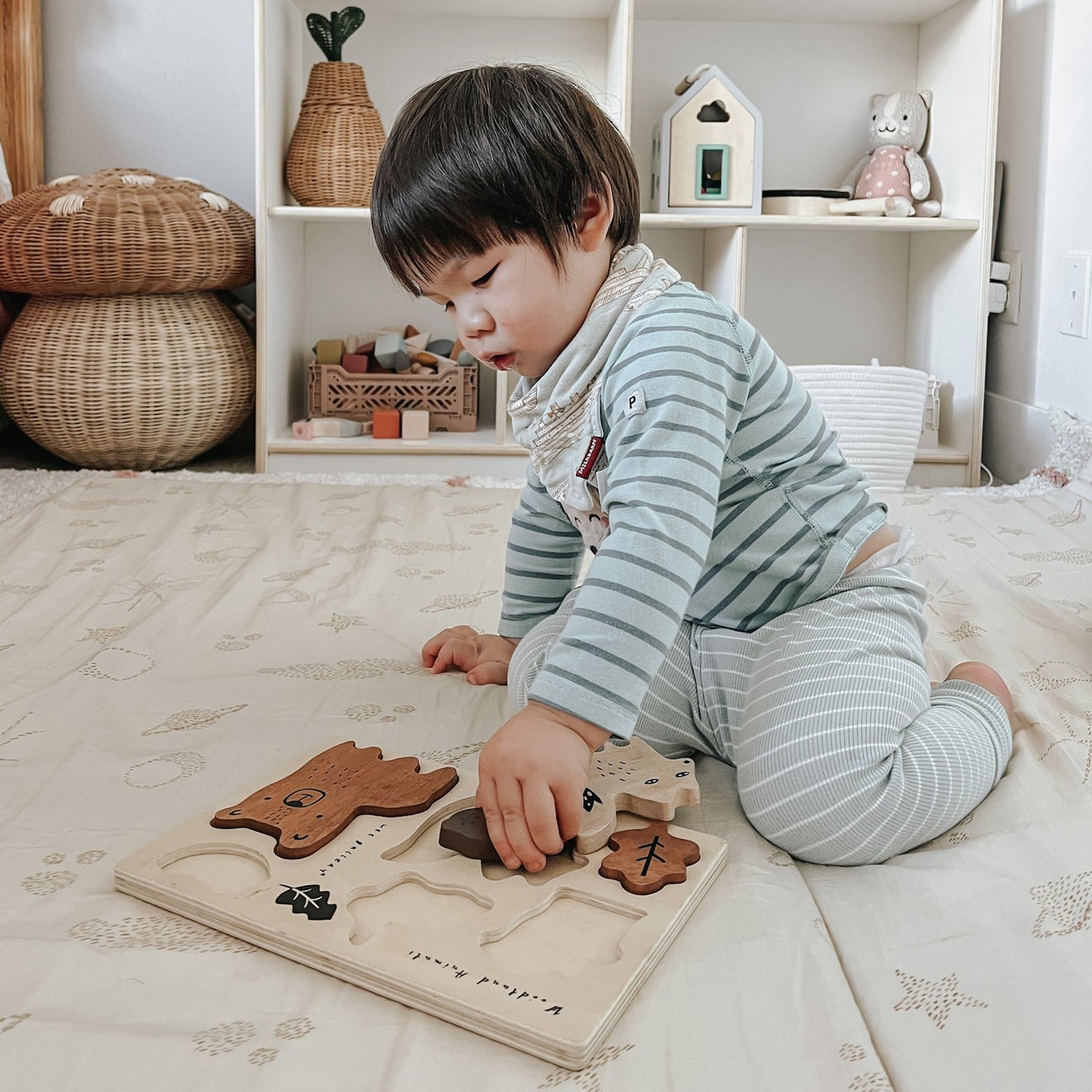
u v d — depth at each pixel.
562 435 0.89
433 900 0.71
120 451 2.10
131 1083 0.56
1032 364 2.11
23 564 1.43
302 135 2.17
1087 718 0.97
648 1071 0.58
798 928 0.70
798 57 2.36
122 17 2.33
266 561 1.45
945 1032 0.61
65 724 0.98
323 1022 0.61
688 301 0.85
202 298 2.15
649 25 2.34
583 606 0.75
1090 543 1.52
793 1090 0.57
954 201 2.22
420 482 2.00
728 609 0.92
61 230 1.96
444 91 0.83
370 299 2.44
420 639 1.21
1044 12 2.05
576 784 0.72
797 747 0.80
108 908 0.71
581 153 0.82
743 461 0.88
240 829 0.77
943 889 0.74
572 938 0.67
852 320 2.46
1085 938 0.68
